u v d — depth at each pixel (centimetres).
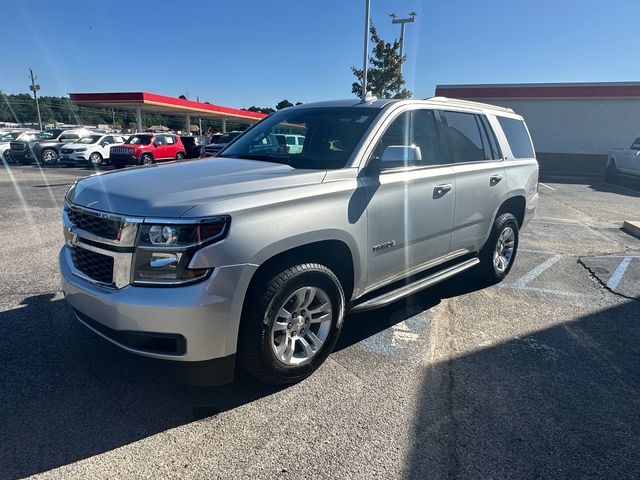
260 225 269
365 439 264
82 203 288
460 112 455
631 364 359
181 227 247
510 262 547
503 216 514
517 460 250
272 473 237
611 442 266
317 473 237
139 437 262
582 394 315
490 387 320
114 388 308
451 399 304
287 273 286
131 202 263
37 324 398
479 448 258
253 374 295
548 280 560
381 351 368
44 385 309
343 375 331
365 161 343
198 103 3628
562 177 1970
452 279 558
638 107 2062
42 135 2461
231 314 261
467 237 457
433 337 396
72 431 265
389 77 2331
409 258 386
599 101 2091
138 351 260
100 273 275
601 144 2133
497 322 432
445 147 423
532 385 325
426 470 241
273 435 266
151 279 252
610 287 537
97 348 359
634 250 724
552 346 386
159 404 293
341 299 326
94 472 235
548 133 2167
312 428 272
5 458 242
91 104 3169
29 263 573
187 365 261
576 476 239
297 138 386
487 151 484
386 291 384
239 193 273
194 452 251
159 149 2341
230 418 281
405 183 362
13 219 859
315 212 297
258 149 401
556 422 283
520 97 2141
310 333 318
